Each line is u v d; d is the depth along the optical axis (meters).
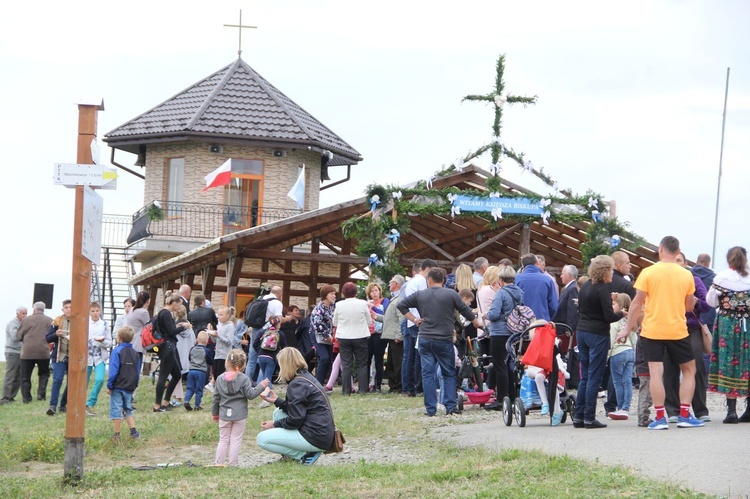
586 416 11.43
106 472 10.63
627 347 12.47
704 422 11.52
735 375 11.21
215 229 32.50
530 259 14.45
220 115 32.66
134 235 33.69
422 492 8.45
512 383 13.98
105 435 13.76
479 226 25.00
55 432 14.40
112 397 13.45
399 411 14.86
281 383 20.38
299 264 31.41
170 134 31.98
